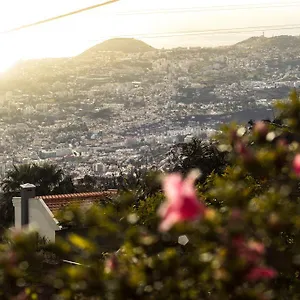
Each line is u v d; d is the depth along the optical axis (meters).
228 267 2.83
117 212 3.68
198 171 2.51
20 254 3.32
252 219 3.03
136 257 3.16
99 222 3.41
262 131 3.56
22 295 3.33
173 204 2.39
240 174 3.48
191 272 2.98
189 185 2.44
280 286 3.49
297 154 3.27
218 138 3.56
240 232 2.91
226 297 2.85
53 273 3.26
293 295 3.45
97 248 3.26
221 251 2.87
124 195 4.12
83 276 3.07
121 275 3.02
